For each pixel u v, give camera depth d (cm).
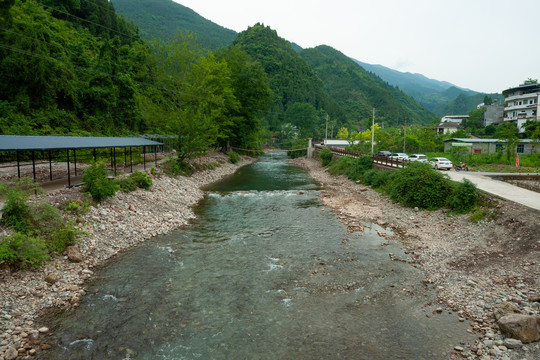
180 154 3738
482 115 10575
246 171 5278
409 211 2298
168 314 1030
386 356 841
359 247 1666
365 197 2928
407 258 1514
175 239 1756
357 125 18488
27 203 1405
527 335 862
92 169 1905
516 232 1527
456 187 2175
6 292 1034
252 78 6256
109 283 1223
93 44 5894
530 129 6053
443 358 830
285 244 1706
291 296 1162
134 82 5372
